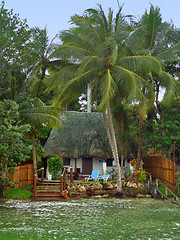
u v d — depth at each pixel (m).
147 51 21.92
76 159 29.70
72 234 10.64
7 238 10.05
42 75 23.89
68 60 22.98
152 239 10.02
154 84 27.64
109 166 29.81
